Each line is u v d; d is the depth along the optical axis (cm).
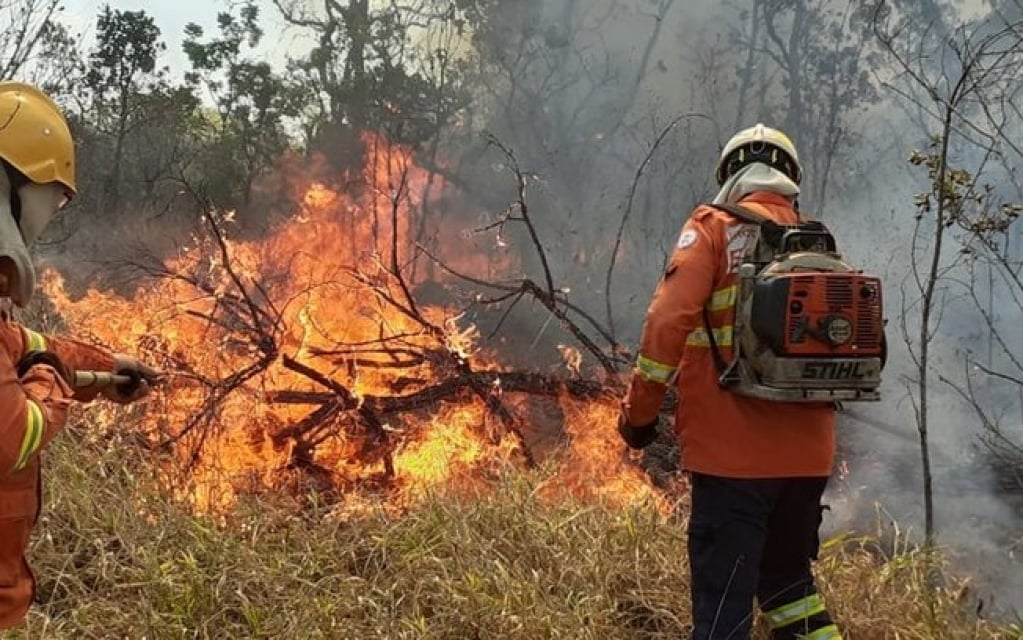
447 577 313
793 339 259
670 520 393
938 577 357
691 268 270
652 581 329
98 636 283
